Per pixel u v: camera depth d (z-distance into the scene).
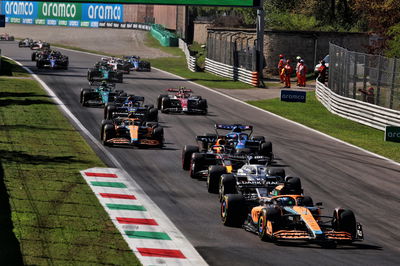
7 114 120.62
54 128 110.06
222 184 64.38
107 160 87.31
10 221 55.62
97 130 112.00
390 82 128.50
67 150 91.25
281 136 118.06
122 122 101.62
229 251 51.41
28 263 45.69
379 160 99.25
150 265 47.00
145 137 101.38
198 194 71.75
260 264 48.22
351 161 96.94
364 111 137.38
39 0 199.38
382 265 48.94
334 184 80.81
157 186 74.62
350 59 145.62
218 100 168.75
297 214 53.75
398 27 194.38
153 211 63.12
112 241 52.06
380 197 75.19
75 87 175.38
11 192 65.50
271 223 53.34
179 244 52.75
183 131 116.88
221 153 78.75
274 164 91.62
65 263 46.06
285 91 153.25
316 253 51.47
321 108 160.38
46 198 64.06
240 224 59.12
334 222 54.81
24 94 153.38
